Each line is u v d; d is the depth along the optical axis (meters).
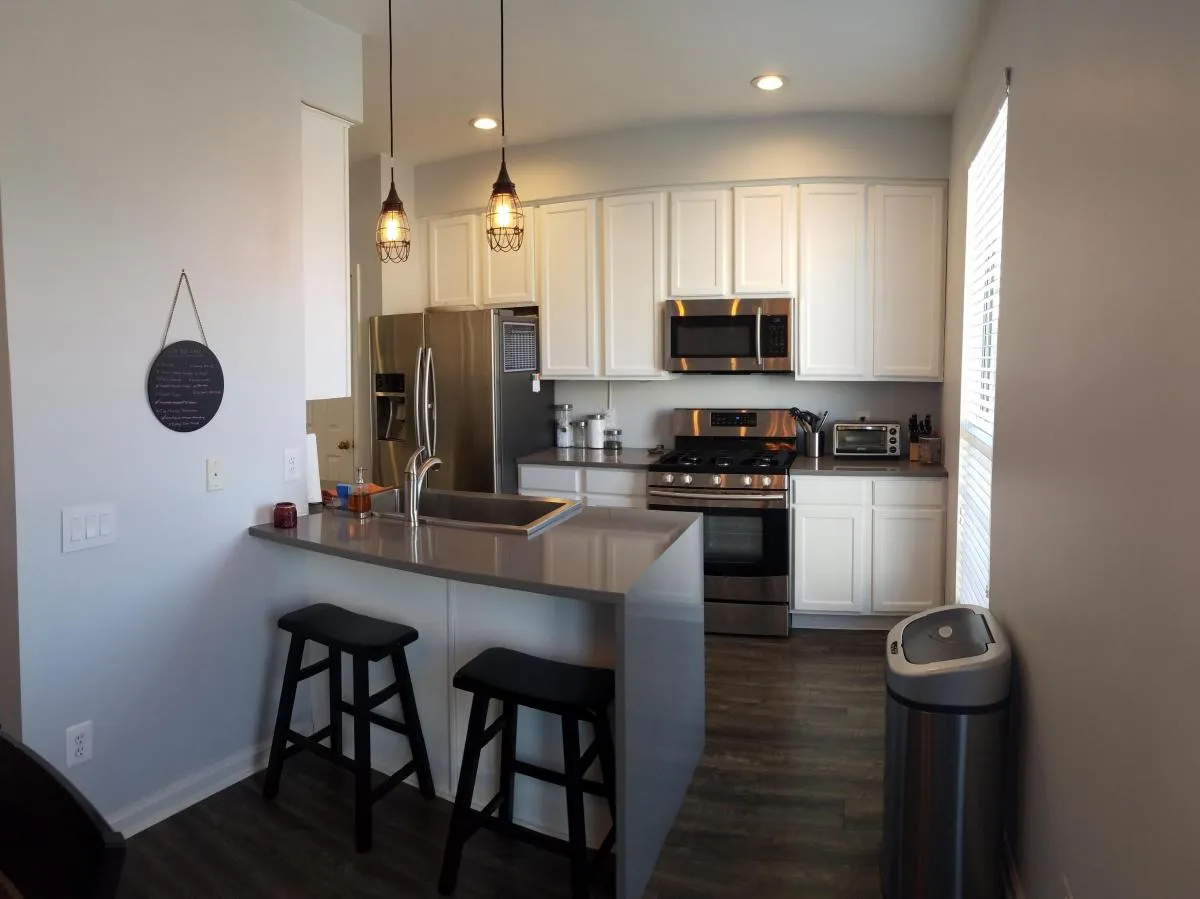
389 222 2.88
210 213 2.56
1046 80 1.84
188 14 2.48
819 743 2.99
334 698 2.69
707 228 4.38
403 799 2.60
